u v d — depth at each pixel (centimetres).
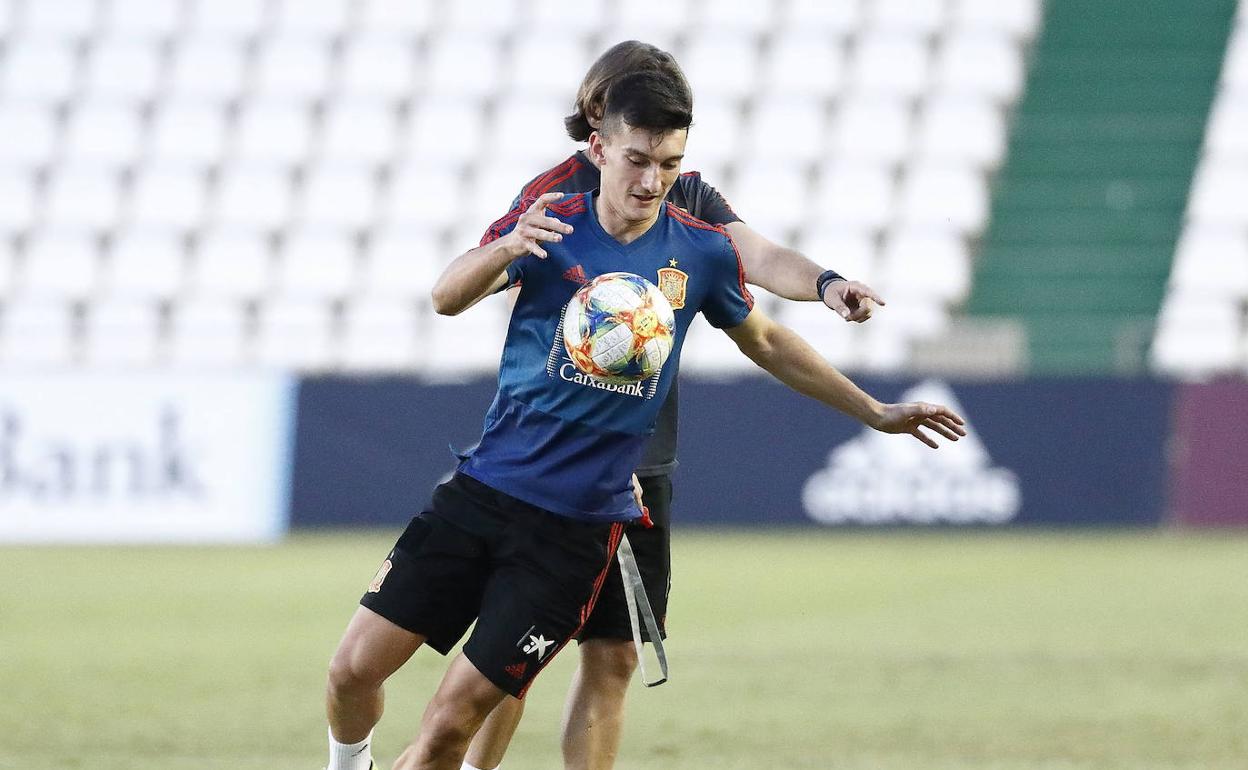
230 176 8444
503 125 8575
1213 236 8225
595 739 1695
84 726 2336
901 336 7912
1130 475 6681
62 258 8225
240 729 2312
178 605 4178
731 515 6669
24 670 2983
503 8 8812
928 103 8544
